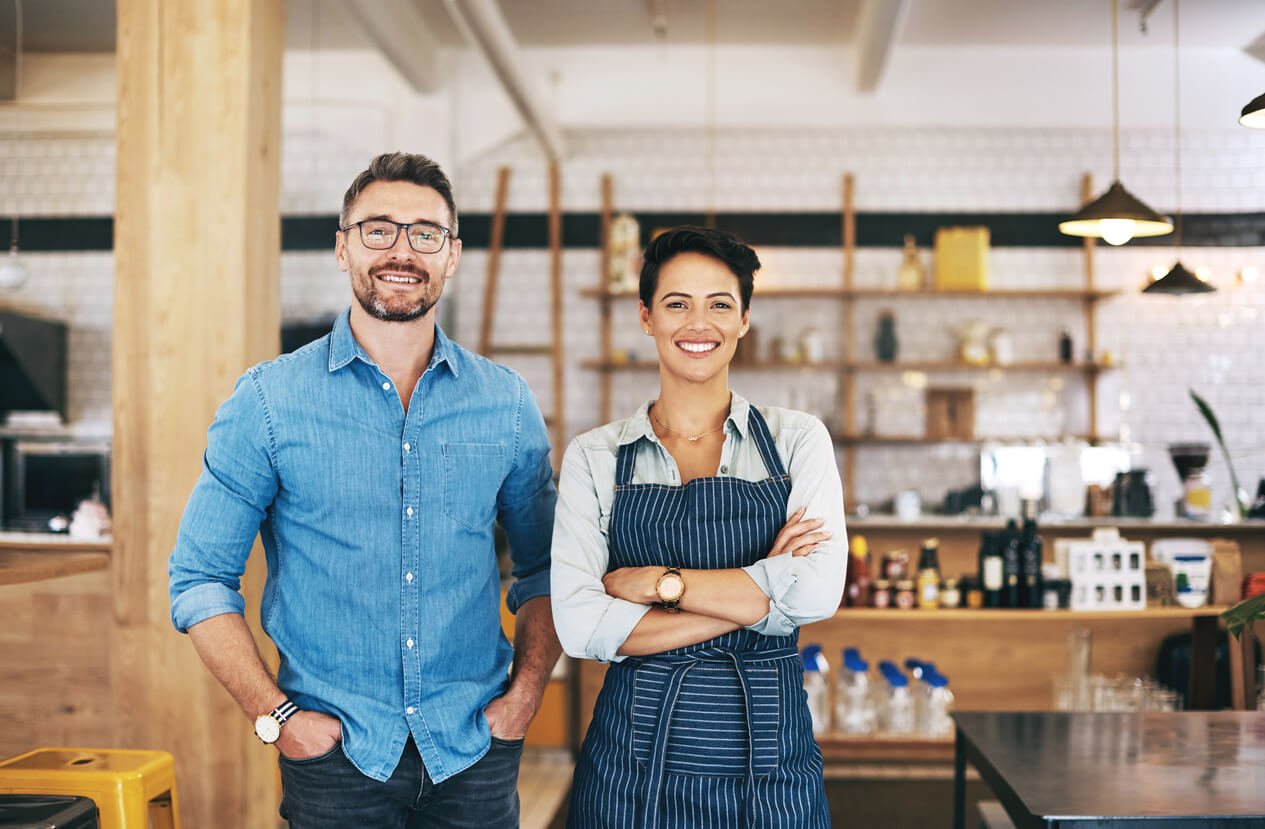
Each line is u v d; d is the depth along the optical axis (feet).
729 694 6.31
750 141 25.98
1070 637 15.12
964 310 25.81
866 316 25.85
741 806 6.18
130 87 10.88
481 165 26.21
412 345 6.58
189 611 6.30
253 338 10.91
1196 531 16.93
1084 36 24.23
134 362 10.77
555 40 24.90
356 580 6.38
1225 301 25.41
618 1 22.17
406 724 6.34
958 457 25.64
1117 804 7.24
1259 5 22.27
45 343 24.35
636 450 6.93
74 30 22.11
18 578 9.16
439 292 6.56
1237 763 8.21
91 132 24.56
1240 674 12.79
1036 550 14.75
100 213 25.08
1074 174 25.66
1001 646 16.60
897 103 25.20
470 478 6.66
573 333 26.16
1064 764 8.20
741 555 6.63
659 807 6.21
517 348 26.13
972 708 16.58
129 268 10.82
